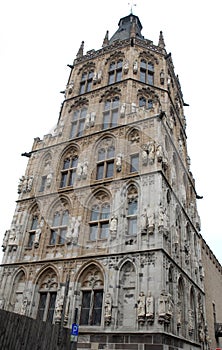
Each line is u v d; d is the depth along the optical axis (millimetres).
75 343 14086
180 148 33562
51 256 23609
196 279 29016
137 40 36062
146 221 21234
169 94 34031
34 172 29438
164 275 19344
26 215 26891
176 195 27000
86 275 21672
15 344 10648
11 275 24062
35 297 22375
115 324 18531
